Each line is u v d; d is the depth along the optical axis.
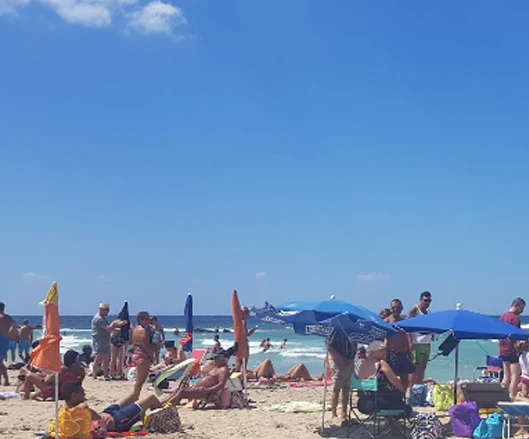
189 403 12.24
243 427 10.07
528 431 9.56
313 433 9.73
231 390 12.12
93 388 14.90
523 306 11.89
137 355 9.97
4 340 15.51
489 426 9.40
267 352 40.31
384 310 13.16
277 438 9.34
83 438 8.23
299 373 17.89
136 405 9.43
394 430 9.80
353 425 10.14
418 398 12.33
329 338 10.09
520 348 11.84
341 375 10.13
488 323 9.72
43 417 10.66
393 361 10.37
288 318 9.60
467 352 38.34
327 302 9.88
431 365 28.78
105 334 16.77
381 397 9.45
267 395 14.44
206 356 15.91
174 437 9.08
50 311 7.67
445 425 10.26
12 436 8.94
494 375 15.13
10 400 12.74
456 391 10.83
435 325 9.66
